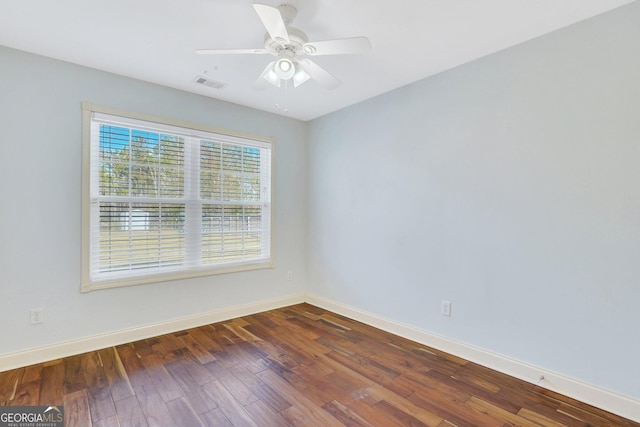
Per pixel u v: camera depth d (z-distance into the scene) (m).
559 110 2.14
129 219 2.92
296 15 1.98
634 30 1.87
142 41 2.30
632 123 1.88
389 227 3.22
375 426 1.80
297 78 2.25
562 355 2.13
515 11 1.95
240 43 2.34
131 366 2.45
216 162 3.46
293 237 4.11
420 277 2.95
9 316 2.37
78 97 2.64
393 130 3.18
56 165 2.55
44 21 2.06
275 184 3.93
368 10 1.95
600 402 1.98
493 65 2.46
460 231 2.66
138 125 2.93
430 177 2.87
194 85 3.06
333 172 3.85
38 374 2.30
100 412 1.90
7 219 2.37
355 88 3.14
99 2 1.87
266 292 3.87
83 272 2.66
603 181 1.98
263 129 3.80
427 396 2.10
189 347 2.80
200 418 1.86
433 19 2.04
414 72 2.79
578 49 2.06
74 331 2.63
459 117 2.66
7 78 2.37
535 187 2.25
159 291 3.07
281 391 2.14
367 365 2.51
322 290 4.01
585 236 2.04
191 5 1.90
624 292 1.91
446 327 2.76
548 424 1.83
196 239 3.31
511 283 2.37
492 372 2.41
